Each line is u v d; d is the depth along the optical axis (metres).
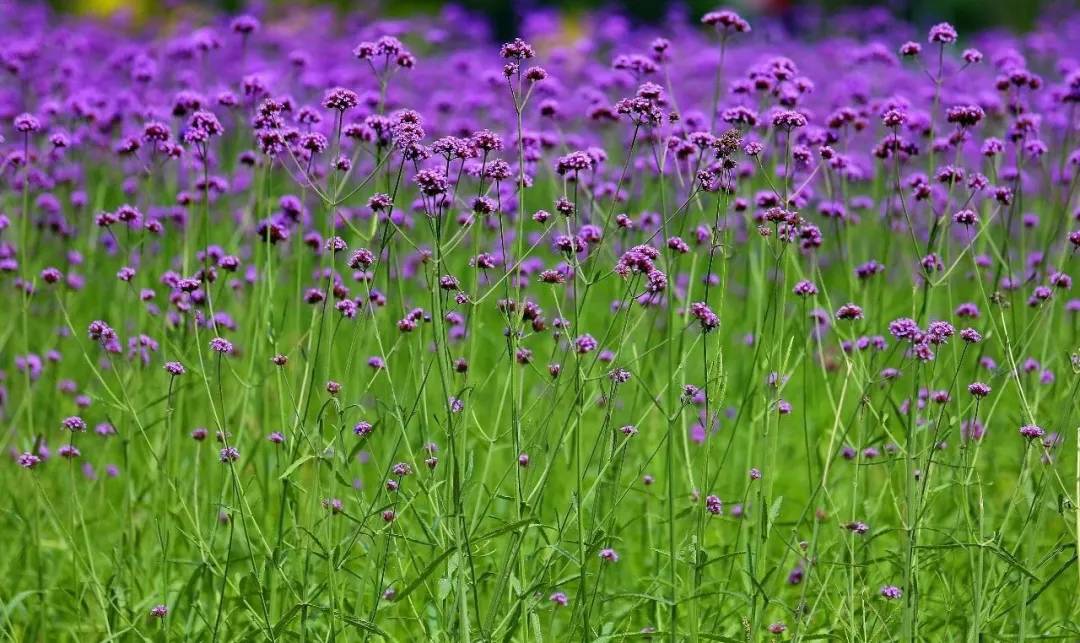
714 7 31.81
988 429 9.53
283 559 7.36
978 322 9.80
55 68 15.06
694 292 11.53
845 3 29.02
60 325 11.09
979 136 13.17
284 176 14.16
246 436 9.02
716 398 7.15
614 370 7.18
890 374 8.84
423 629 7.21
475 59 17.81
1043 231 11.20
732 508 9.35
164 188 12.74
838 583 8.05
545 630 8.18
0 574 8.56
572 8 33.16
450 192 8.84
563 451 8.95
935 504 8.94
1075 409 7.91
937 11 30.59
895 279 13.08
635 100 7.45
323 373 8.75
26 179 9.54
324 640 7.35
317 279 10.53
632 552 9.11
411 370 8.00
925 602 7.91
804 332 7.79
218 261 10.21
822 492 7.46
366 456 9.96
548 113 9.61
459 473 6.70
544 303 13.57
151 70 12.73
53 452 10.09
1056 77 18.56
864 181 13.99
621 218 7.58
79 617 7.78
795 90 9.70
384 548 7.39
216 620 7.37
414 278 11.66
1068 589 8.21
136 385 9.15
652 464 9.55
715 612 7.72
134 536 8.61
